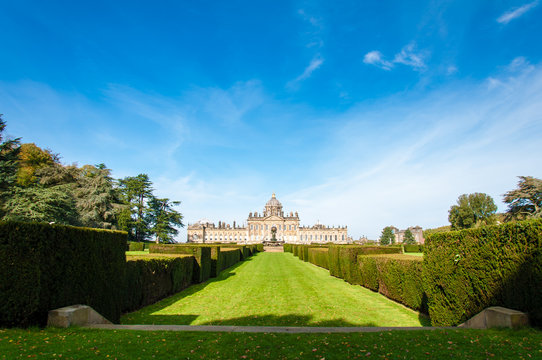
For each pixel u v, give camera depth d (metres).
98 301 9.41
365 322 10.58
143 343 6.77
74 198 44.81
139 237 69.38
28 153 47.62
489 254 8.03
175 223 74.75
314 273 25.38
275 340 7.08
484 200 69.50
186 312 12.01
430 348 6.40
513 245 7.49
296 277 22.77
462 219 71.31
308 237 135.12
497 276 7.79
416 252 60.44
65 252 8.40
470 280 8.52
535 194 44.31
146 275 12.99
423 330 7.80
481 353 6.00
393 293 13.73
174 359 5.97
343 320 10.84
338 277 22.27
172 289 15.76
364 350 6.41
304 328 8.23
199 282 19.89
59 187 37.53
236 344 6.82
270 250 81.69
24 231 7.61
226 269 29.06
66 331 7.37
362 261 17.83
